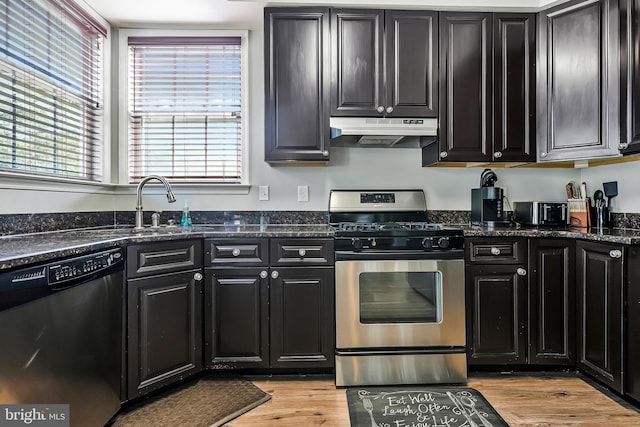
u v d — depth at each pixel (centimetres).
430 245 198
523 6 223
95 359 142
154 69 253
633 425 158
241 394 185
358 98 222
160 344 177
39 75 186
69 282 127
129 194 253
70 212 209
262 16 236
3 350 102
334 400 180
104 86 241
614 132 199
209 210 255
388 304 198
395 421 160
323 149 222
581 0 212
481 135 226
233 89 256
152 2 218
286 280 198
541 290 202
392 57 223
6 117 167
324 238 198
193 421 162
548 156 223
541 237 202
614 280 173
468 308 202
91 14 224
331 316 198
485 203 238
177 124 256
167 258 181
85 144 227
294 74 222
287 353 198
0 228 163
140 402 177
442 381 197
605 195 234
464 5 222
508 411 168
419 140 244
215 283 198
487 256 203
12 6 169
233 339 198
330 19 222
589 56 209
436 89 224
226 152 258
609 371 176
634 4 189
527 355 202
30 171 181
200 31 250
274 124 222
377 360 196
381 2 221
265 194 256
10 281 105
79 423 132
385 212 251
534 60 227
